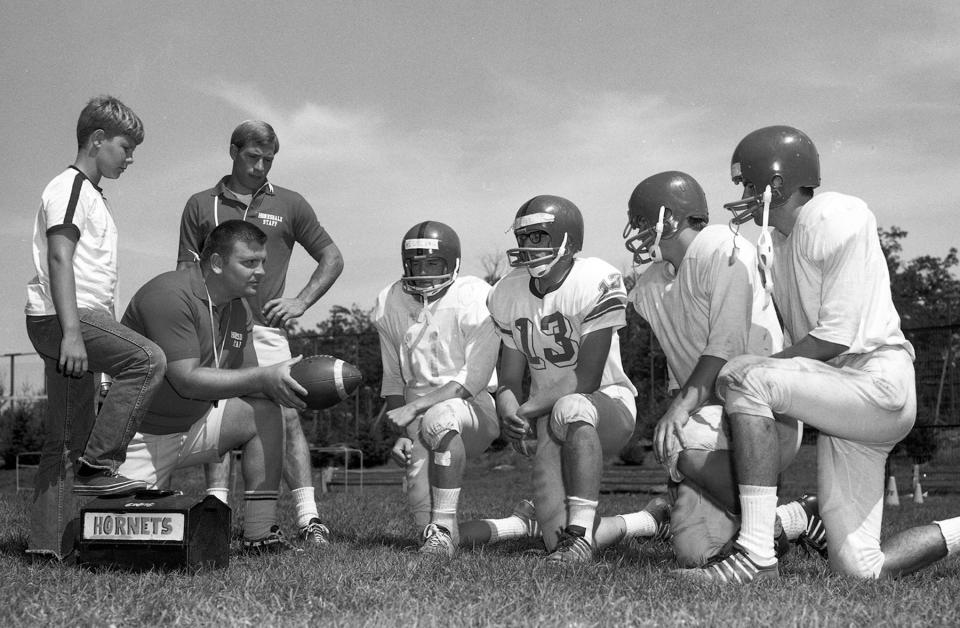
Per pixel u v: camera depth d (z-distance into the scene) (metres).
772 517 3.52
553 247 4.37
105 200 3.98
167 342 3.89
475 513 7.24
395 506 8.67
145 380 3.68
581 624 2.54
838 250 3.57
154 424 4.06
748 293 3.84
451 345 4.92
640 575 3.47
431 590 3.07
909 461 23.47
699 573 3.50
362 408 36.34
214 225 5.37
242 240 3.96
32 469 24.50
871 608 2.81
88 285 3.81
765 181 3.73
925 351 18.45
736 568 3.46
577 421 4.14
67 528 3.77
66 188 3.78
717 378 3.65
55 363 3.85
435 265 4.92
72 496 3.79
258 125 5.33
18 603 2.80
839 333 3.54
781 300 3.94
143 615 2.66
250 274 4.00
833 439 3.73
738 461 3.53
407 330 5.05
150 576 3.27
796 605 2.84
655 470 25.34
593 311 4.36
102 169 3.97
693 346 4.13
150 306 3.89
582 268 4.47
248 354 4.46
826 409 3.50
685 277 3.99
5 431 26.80
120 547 3.45
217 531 3.59
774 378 3.47
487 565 3.65
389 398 5.25
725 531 3.84
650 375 31.89
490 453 33.25
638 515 4.88
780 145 3.73
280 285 5.52
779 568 3.90
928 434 21.14
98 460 3.67
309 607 2.78
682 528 3.89
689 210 4.04
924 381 18.47
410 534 5.50
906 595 3.08
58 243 3.68
